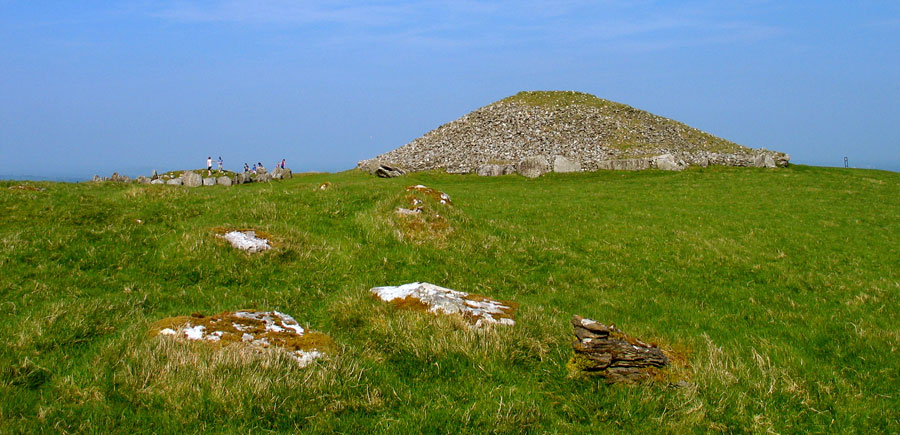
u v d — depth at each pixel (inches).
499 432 291.7
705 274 692.7
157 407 285.1
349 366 333.7
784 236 903.1
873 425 333.1
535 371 356.8
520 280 627.8
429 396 325.1
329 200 814.5
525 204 1157.1
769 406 342.0
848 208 1210.0
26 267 504.7
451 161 2329.0
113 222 670.5
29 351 329.4
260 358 323.9
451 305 421.7
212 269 554.3
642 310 546.9
